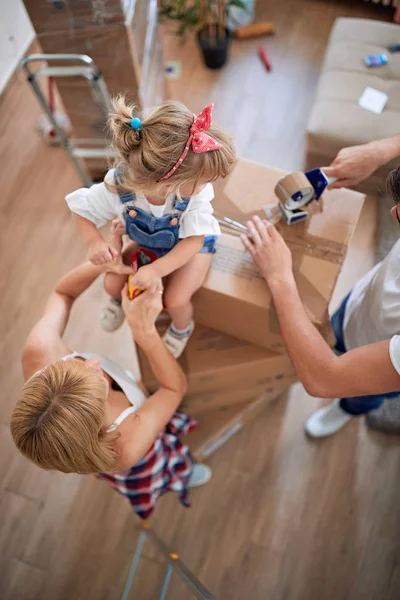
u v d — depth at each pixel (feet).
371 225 7.27
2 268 7.68
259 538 5.81
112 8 5.78
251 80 9.08
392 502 5.86
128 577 5.66
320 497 5.97
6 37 8.99
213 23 8.84
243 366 4.70
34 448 3.11
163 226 3.53
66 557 5.82
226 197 4.28
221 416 5.94
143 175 3.00
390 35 7.63
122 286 4.22
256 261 3.84
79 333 7.10
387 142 4.21
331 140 6.82
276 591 5.53
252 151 8.36
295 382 5.94
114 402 3.84
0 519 6.06
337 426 6.09
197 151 2.93
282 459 6.22
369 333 3.99
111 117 3.07
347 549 5.67
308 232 4.08
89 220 3.76
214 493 6.09
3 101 9.25
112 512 6.02
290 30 9.57
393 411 6.22
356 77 7.27
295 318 3.50
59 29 6.08
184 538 5.86
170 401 4.01
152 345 3.86
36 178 8.45
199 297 4.12
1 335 7.20
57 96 9.18
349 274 7.16
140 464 4.33
